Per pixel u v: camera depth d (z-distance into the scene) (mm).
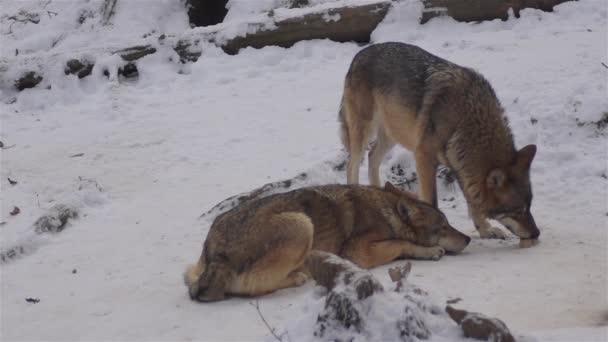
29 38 16234
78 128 12273
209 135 11492
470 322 4598
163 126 11953
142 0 16562
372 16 14383
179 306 6379
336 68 13617
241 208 6828
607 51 11805
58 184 10203
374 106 9055
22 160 11016
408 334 4633
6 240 8570
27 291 7137
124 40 15711
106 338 5867
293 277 6703
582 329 4988
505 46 12953
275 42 14602
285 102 12469
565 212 8461
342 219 7090
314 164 9977
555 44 12594
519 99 10672
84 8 16641
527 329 5344
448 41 13508
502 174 7500
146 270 7434
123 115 12664
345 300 4742
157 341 5695
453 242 7492
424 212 7395
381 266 7203
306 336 4887
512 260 7082
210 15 17438
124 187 10086
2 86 14211
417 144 8258
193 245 8078
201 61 14266
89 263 7785
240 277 6449
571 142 9812
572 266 6789
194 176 10227
